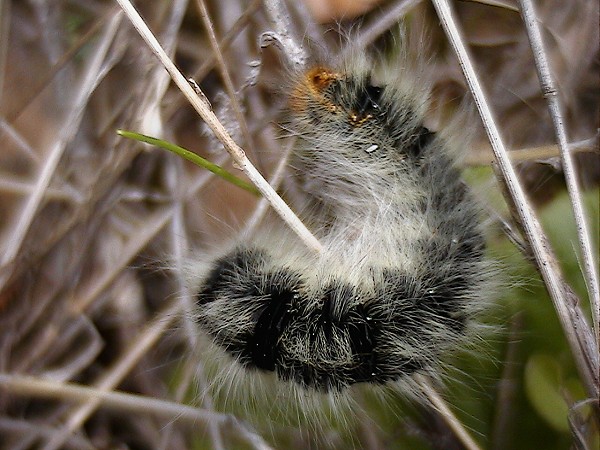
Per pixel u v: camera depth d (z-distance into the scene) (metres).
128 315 0.12
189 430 0.12
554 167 0.12
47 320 0.12
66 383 0.12
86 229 0.12
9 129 0.13
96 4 0.13
